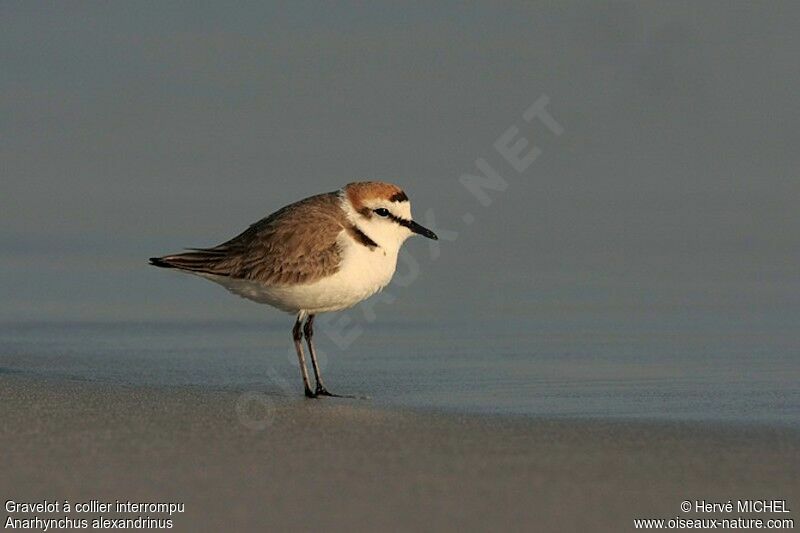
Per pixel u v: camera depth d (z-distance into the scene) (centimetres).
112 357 1302
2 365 1250
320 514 717
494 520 707
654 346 1338
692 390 1118
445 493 758
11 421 952
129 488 772
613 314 1512
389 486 772
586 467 820
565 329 1440
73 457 841
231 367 1260
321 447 874
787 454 855
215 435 911
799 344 1338
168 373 1219
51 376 1187
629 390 1122
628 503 743
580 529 697
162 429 930
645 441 895
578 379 1180
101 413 990
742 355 1286
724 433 923
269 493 758
